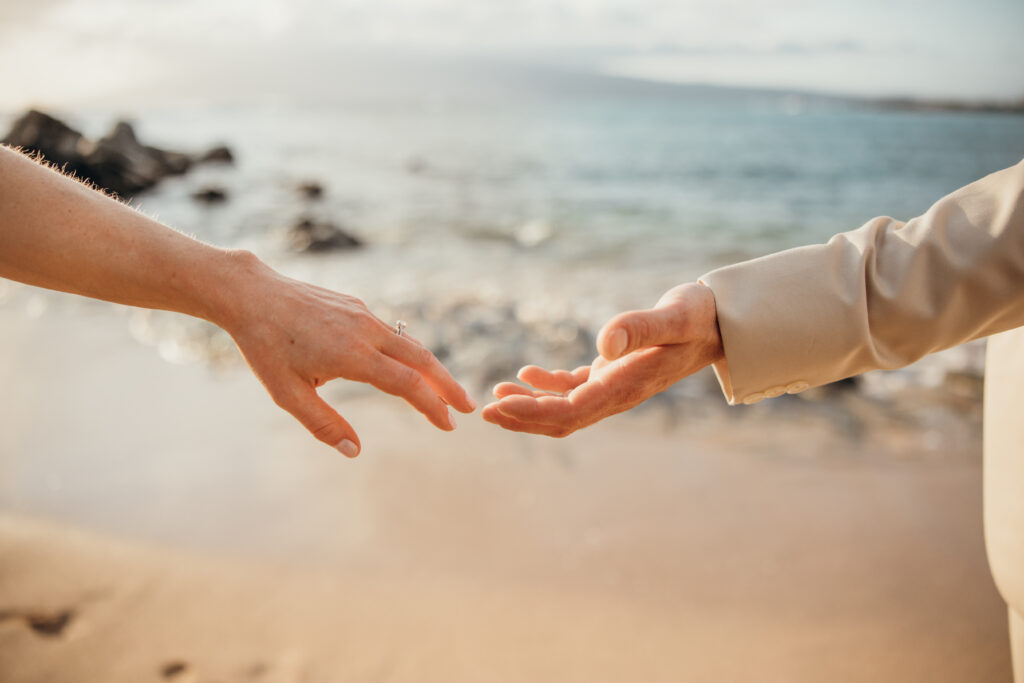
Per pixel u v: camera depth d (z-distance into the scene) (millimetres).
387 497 2365
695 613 1826
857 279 959
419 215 11016
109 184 12938
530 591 1902
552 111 86312
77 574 1941
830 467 2602
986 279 910
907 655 1688
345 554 2047
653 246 8703
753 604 1860
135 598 1850
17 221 980
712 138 32125
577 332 4480
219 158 18516
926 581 1948
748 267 1019
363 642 1715
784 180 16844
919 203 13375
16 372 3623
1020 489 1003
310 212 11234
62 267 1007
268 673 1619
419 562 2021
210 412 3080
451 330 4551
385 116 69438
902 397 3338
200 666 1632
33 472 2531
